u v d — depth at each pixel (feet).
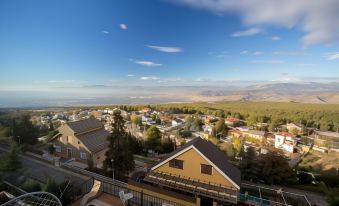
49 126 185.57
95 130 106.83
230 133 286.25
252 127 334.03
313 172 107.34
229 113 442.50
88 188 45.98
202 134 266.77
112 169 71.51
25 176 64.54
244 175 87.86
